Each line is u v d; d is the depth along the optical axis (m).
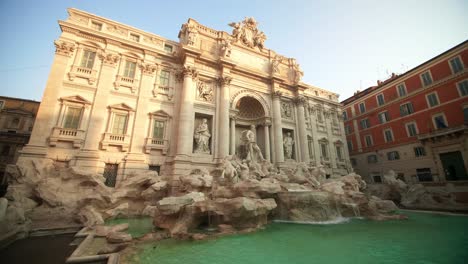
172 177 20.23
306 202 15.84
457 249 8.44
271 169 24.05
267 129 29.89
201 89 25.64
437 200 22.88
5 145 31.55
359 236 10.97
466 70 27.39
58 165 17.11
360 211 17.59
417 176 32.06
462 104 27.83
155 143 21.66
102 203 15.43
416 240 10.02
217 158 23.89
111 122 20.23
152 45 24.42
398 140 35.38
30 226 11.27
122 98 21.34
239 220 12.32
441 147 29.42
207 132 24.55
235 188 15.80
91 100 19.70
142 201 17.62
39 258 7.52
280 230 12.39
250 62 31.31
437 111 30.41
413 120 33.41
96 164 18.20
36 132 16.94
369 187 29.97
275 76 31.36
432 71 31.31
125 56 22.56
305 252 8.45
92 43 21.00
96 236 10.34
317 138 35.94
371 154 39.91
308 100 37.78
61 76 18.81
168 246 9.10
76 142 17.95
